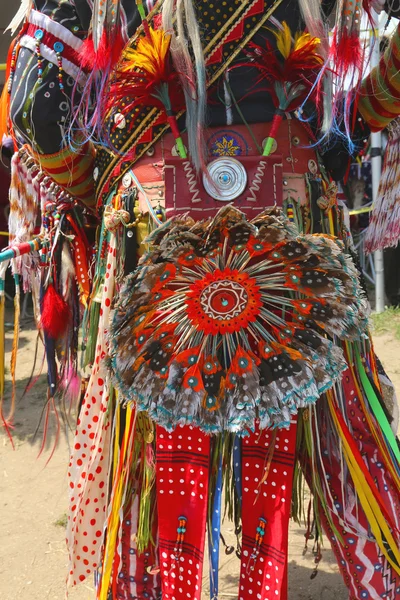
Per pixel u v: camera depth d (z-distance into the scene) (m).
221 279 1.19
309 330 1.20
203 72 1.12
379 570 1.28
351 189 5.15
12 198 1.58
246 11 1.15
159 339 1.22
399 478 1.30
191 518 1.23
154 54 1.13
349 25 1.17
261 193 1.17
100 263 1.34
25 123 1.25
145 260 1.14
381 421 1.29
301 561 1.92
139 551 1.32
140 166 1.22
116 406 1.28
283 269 1.19
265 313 1.21
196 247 1.15
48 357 1.58
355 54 1.18
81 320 1.62
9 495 2.46
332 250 1.14
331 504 1.29
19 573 1.94
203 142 1.15
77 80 1.22
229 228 1.13
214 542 1.27
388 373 3.45
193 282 1.19
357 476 1.25
